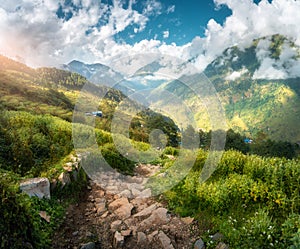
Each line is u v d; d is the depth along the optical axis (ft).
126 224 23.71
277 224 20.45
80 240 21.31
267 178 27.71
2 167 33.40
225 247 18.99
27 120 54.24
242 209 23.91
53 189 27.45
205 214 24.09
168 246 20.36
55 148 43.68
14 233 17.19
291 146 186.19
